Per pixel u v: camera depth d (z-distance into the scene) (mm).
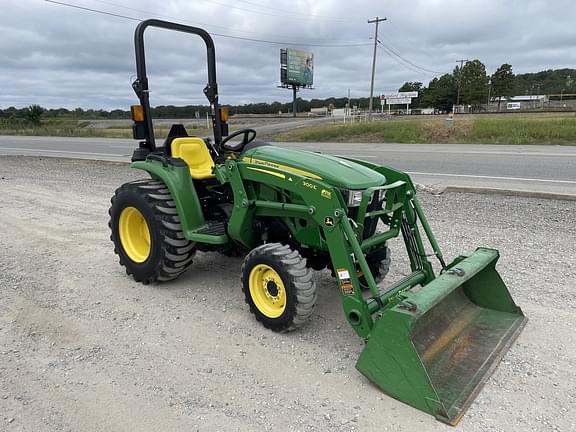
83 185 9617
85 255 5219
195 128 32750
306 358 3088
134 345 3271
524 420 2443
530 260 4664
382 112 71312
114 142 23234
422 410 2533
